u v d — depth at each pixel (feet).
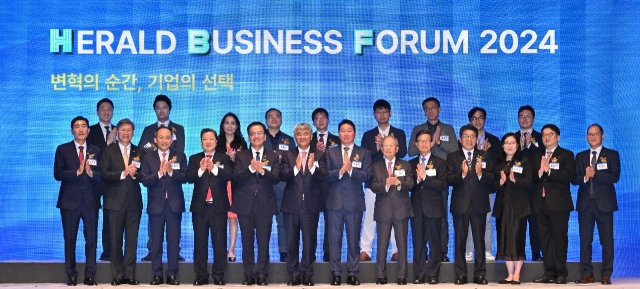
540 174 28.12
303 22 32.37
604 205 28.50
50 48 32.09
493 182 28.43
